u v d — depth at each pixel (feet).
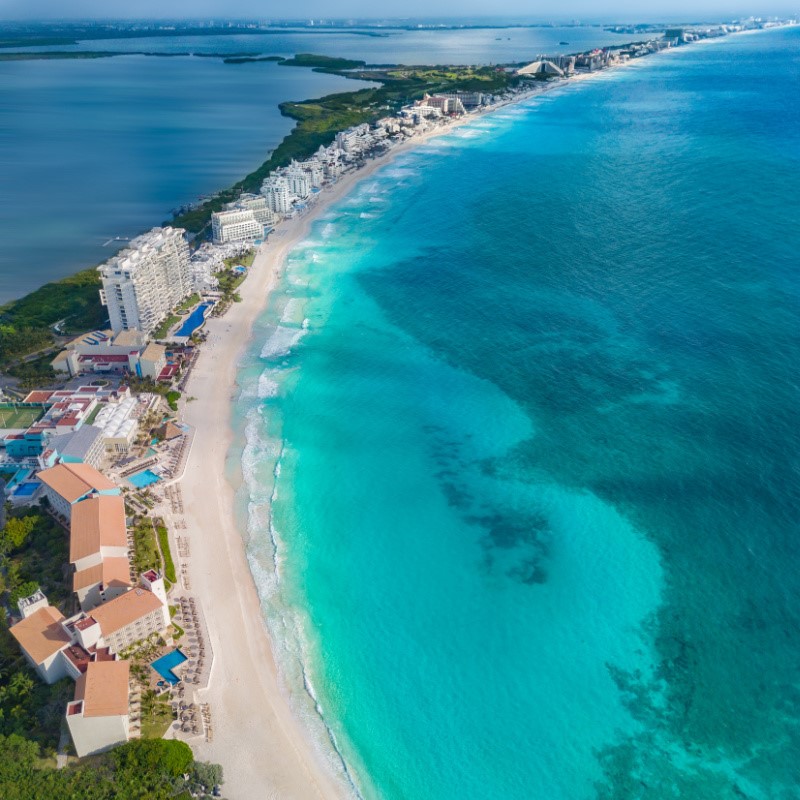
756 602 394.52
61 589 397.80
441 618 397.19
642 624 386.93
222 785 311.68
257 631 389.39
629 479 485.15
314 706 350.64
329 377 632.79
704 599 398.01
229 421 573.74
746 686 352.28
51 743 315.37
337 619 397.80
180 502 481.05
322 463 521.65
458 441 539.29
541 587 412.57
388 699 354.74
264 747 329.52
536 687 358.64
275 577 424.46
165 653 368.68
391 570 428.56
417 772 322.75
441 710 349.41
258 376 638.12
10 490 479.00
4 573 412.36
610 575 416.87
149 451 529.86
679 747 327.88
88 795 290.35
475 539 448.24
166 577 417.49
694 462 493.77
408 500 482.69
